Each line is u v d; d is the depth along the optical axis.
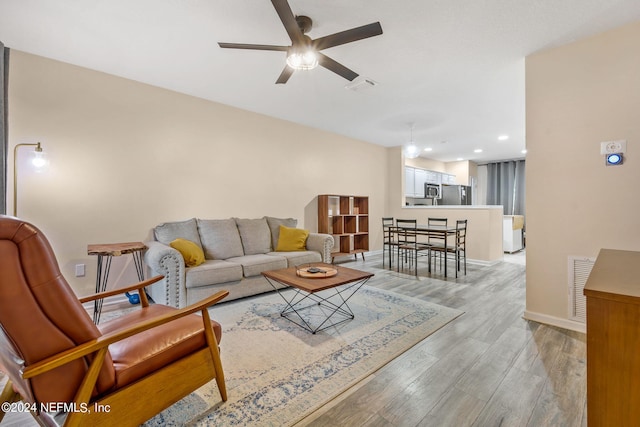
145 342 1.31
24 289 0.89
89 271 2.89
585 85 2.26
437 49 2.49
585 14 2.00
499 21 2.10
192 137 3.56
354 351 2.01
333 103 3.81
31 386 0.96
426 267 4.86
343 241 5.33
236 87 3.30
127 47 2.48
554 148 2.40
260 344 2.11
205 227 3.43
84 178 2.86
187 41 2.38
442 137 5.62
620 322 0.77
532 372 1.74
